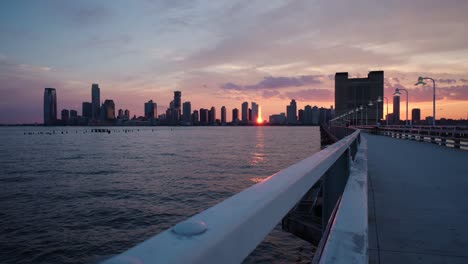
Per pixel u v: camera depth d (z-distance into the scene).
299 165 1.92
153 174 37.94
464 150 17.84
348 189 3.47
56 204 23.78
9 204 23.83
